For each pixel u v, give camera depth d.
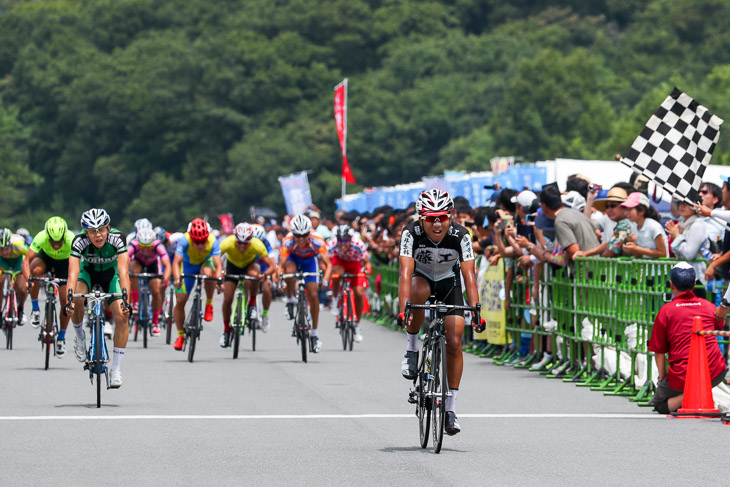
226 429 21.61
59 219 32.03
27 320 56.34
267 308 39.31
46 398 26.14
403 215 49.59
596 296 28.38
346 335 39.22
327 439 20.50
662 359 23.92
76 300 26.59
